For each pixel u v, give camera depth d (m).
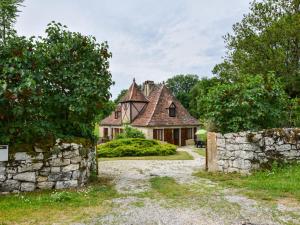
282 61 20.91
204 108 13.74
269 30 21.67
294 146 11.22
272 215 6.14
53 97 9.57
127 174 12.35
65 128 10.03
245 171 10.85
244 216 6.11
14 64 8.46
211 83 28.08
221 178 10.45
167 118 36.97
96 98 9.89
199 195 7.92
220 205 6.89
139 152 22.28
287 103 13.55
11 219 5.95
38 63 9.07
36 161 8.56
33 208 6.70
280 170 10.44
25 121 8.80
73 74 9.70
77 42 10.16
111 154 21.44
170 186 9.20
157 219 5.99
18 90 7.93
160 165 15.77
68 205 6.96
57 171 8.78
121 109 40.44
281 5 23.50
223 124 12.47
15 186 8.30
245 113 12.10
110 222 5.82
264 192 8.00
